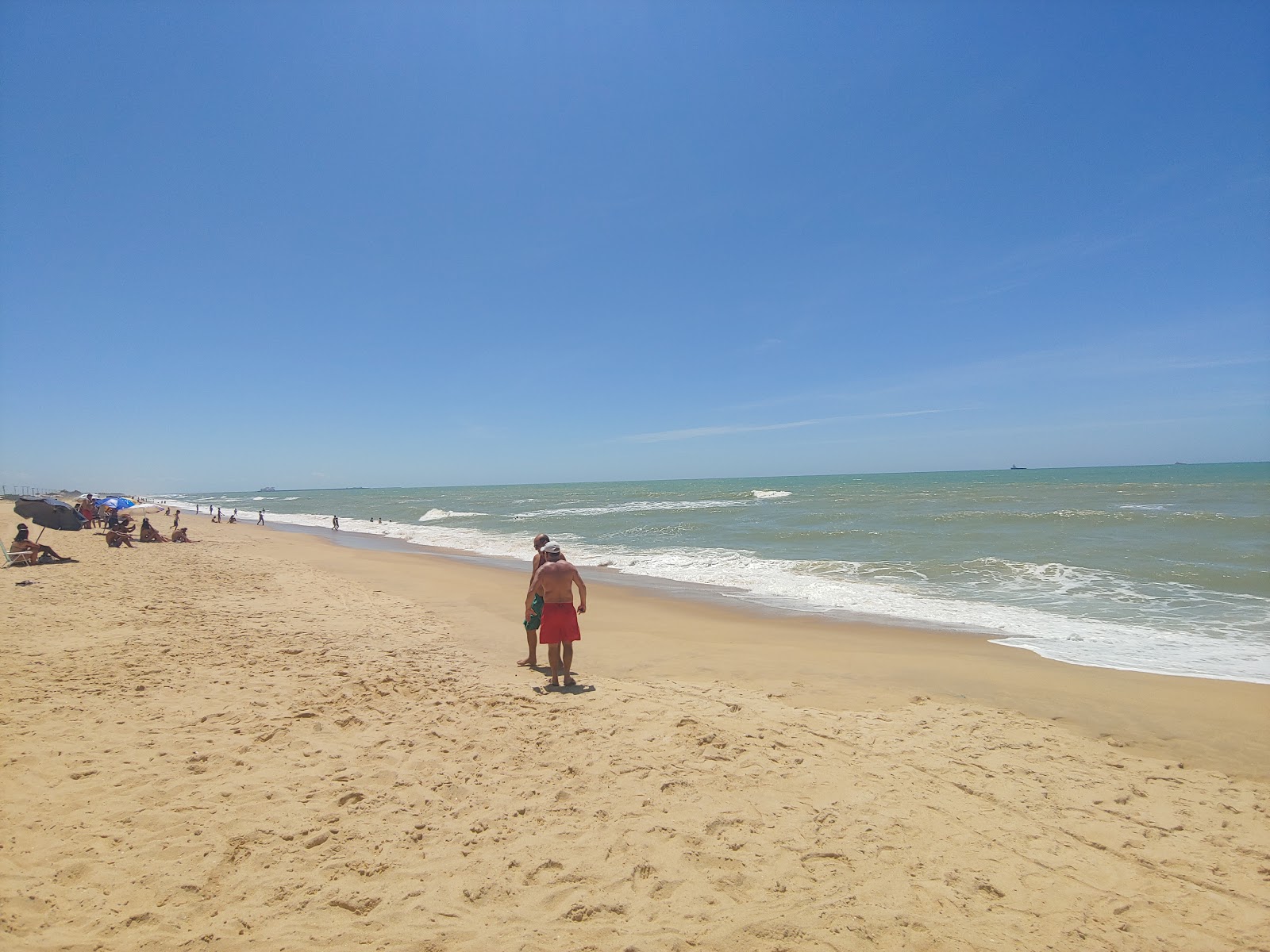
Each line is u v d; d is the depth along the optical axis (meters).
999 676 7.29
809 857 3.42
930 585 13.16
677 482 197.62
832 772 4.52
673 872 3.26
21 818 3.60
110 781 4.09
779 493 58.34
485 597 12.74
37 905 2.86
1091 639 8.91
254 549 22.77
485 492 131.62
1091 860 3.48
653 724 5.39
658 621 10.59
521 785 4.22
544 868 3.29
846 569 15.21
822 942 2.77
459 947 2.71
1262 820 3.97
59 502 25.38
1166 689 6.75
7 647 7.15
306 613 10.40
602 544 23.17
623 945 2.73
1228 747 5.26
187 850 3.37
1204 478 67.38
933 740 5.23
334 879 3.18
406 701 5.92
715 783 4.28
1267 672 7.30
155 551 20.02
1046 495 38.22
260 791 4.05
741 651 8.55
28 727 4.85
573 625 6.73
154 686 6.02
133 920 2.81
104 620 8.91
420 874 3.22
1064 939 2.82
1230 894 3.19
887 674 7.45
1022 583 12.93
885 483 89.62
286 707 5.61
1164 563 13.84
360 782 4.23
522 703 5.98
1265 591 11.44
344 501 98.31
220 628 8.85
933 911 3.00
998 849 3.56
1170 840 3.71
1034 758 4.89
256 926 2.81
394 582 14.89
